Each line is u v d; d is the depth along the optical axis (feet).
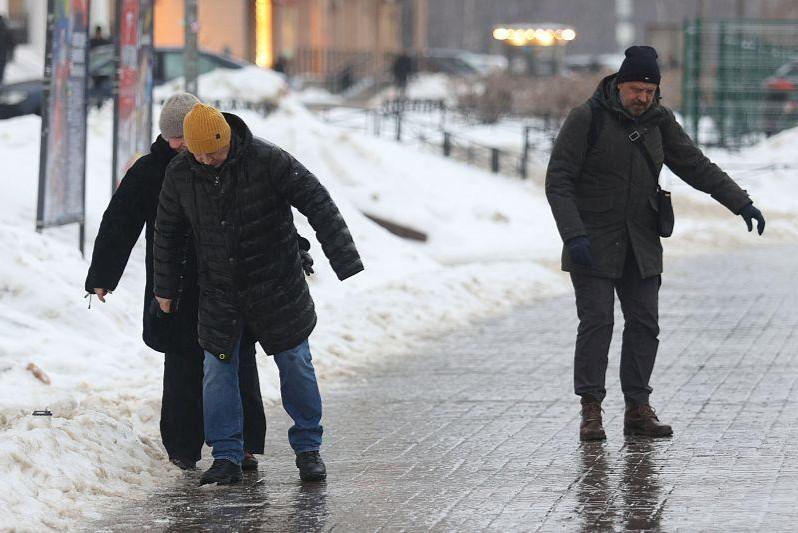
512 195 229.66
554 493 62.08
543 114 302.66
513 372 95.14
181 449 68.44
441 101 292.20
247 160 63.52
